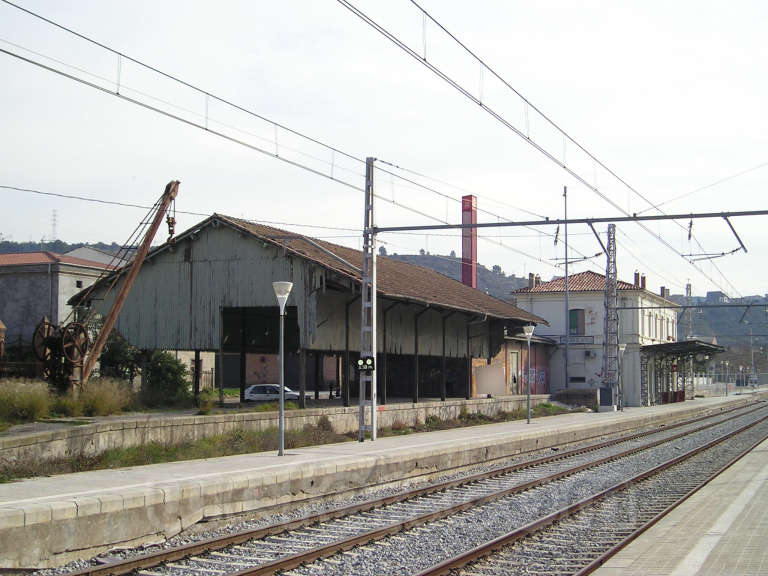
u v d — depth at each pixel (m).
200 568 9.59
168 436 19.09
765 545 9.72
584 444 29.80
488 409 35.59
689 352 59.28
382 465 17.19
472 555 9.80
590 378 57.88
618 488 16.52
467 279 54.38
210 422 20.34
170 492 11.78
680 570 8.53
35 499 10.77
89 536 10.45
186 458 17.91
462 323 39.06
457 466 20.45
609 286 46.28
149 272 31.62
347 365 29.92
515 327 45.81
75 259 48.28
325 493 15.32
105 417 24.03
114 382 28.02
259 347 34.62
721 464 21.06
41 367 29.53
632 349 57.38
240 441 20.16
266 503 13.77
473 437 24.27
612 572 8.73
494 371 47.31
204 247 30.67
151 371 36.38
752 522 11.44
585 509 13.97
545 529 11.98
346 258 33.69
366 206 23.06
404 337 33.06
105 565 9.18
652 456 24.56
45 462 15.20
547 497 15.65
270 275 29.36
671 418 45.03
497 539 10.53
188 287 30.84
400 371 45.44
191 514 12.15
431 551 10.53
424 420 29.72
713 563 8.82
